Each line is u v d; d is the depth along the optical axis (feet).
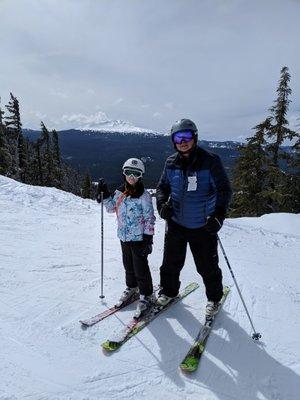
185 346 13.37
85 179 196.65
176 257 15.14
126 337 13.56
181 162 13.96
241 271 22.18
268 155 83.46
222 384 11.66
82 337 13.62
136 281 15.88
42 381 11.36
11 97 127.65
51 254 22.24
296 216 52.60
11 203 35.55
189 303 16.38
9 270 19.27
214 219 13.11
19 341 13.21
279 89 81.76
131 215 14.67
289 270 23.85
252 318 15.76
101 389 11.18
